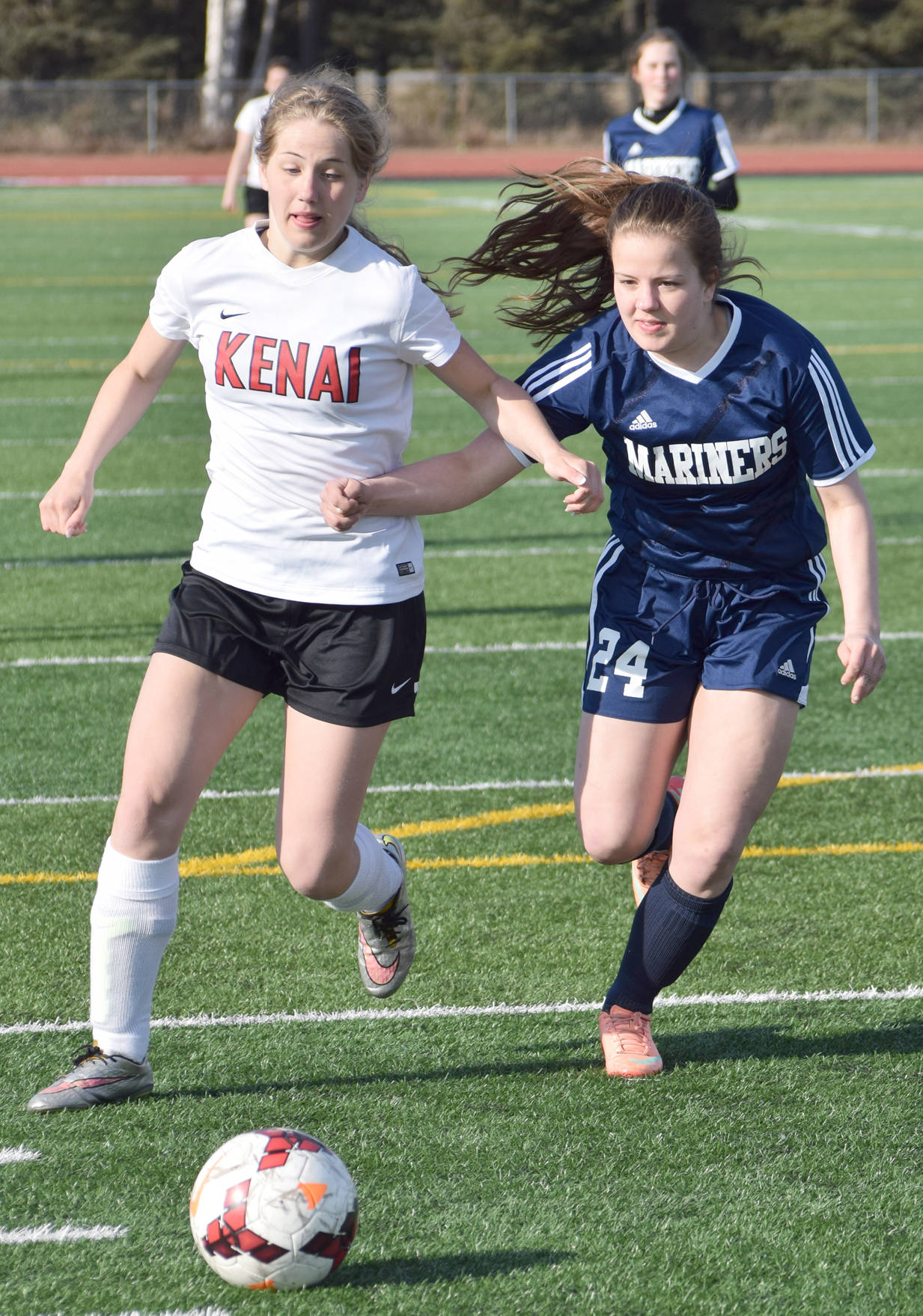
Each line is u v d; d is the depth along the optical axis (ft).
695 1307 33.91
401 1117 42.37
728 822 43.24
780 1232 36.86
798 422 42.22
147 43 645.92
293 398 40.86
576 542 117.50
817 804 68.59
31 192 433.89
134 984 42.57
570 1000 50.26
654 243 39.75
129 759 41.63
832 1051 46.68
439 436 152.87
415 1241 36.22
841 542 42.73
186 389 182.91
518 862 62.28
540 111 560.61
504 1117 42.42
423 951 54.03
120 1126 41.68
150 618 96.37
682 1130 41.78
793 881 60.29
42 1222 36.86
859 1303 34.19
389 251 42.32
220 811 67.15
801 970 52.54
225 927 55.83
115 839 41.93
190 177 475.72
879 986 51.29
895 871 61.31
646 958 45.01
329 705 41.98
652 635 44.70
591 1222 37.14
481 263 46.80
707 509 43.68
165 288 41.93
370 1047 46.78
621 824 45.16
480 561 111.96
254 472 41.81
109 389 43.83
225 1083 44.32
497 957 53.62
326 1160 34.50
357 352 40.57
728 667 43.86
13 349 201.05
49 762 72.54
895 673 87.86
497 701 82.28
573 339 43.88
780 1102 43.45
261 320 40.78
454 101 558.97
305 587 41.70
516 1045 47.03
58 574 106.22
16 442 148.15
